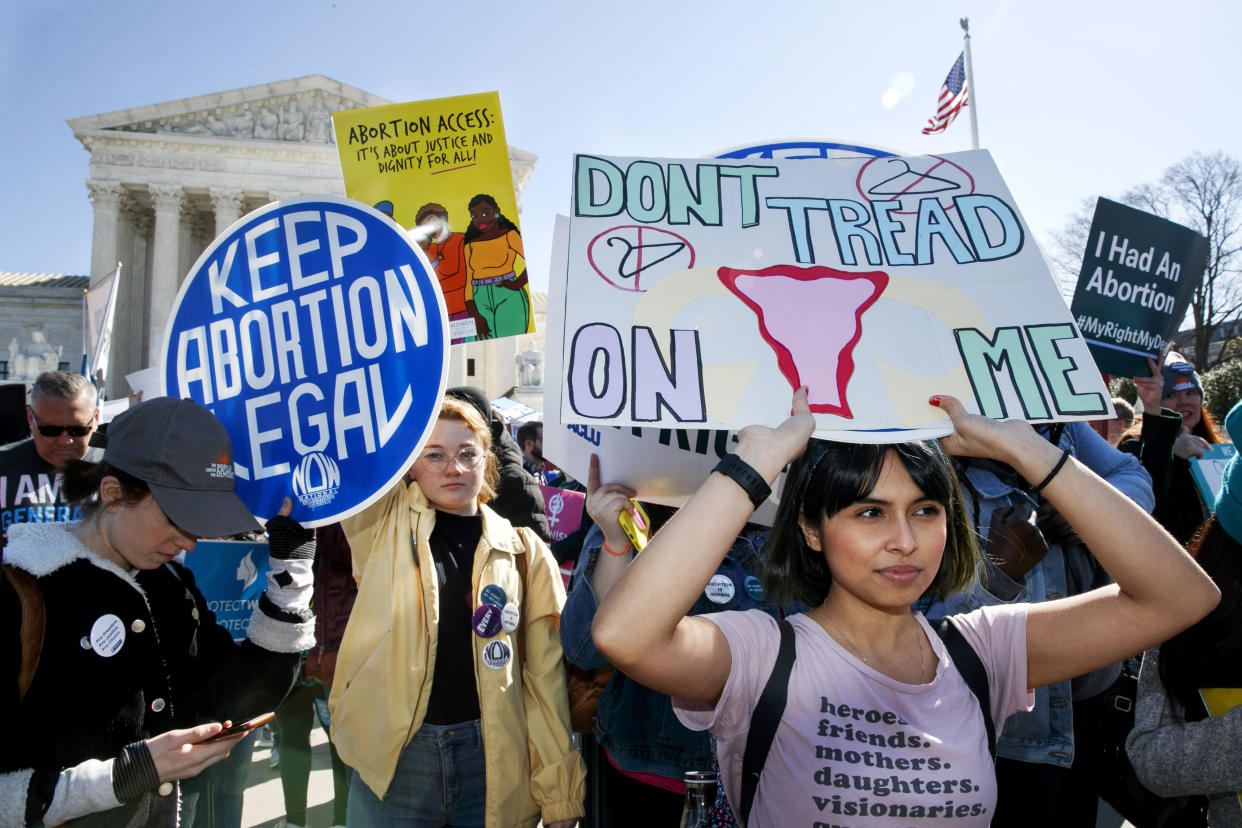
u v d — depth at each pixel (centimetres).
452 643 236
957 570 171
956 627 165
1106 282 358
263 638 207
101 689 174
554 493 471
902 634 163
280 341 218
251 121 3912
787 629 162
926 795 146
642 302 168
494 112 324
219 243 227
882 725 150
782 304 168
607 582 221
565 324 164
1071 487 144
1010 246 176
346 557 296
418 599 232
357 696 227
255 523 189
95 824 180
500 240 321
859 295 170
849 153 254
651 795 249
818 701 152
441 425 243
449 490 239
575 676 269
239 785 311
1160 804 238
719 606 237
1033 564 239
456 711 232
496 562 244
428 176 325
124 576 183
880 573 151
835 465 154
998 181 188
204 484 182
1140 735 192
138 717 181
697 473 228
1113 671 256
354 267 212
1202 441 411
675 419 156
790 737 151
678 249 176
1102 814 378
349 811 233
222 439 189
